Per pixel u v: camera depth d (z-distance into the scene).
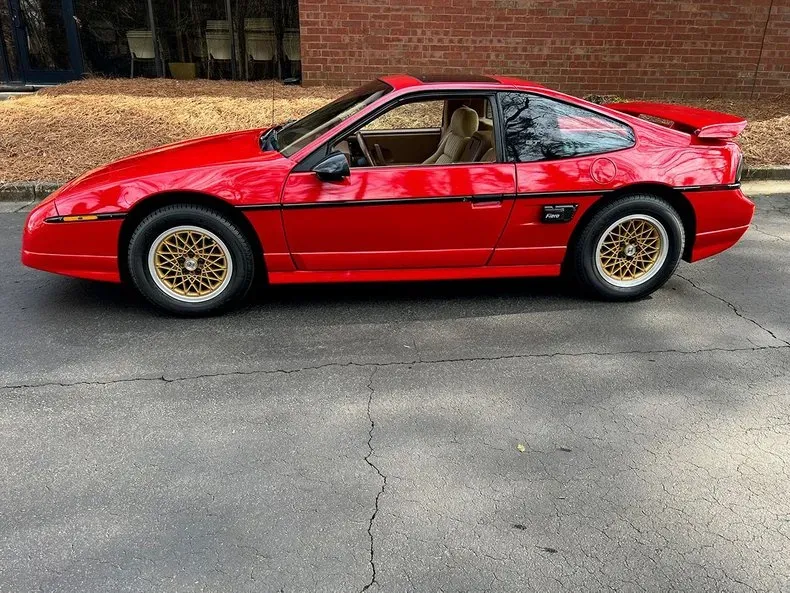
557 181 3.88
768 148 7.88
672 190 3.99
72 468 2.59
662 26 9.26
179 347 3.59
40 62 10.27
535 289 4.48
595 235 4.04
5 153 7.13
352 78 9.26
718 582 2.08
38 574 2.08
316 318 3.99
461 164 3.82
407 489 2.49
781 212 6.36
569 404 3.08
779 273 4.82
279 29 10.27
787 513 2.38
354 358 3.49
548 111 3.95
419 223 3.83
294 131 4.17
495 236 3.95
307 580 2.07
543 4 9.02
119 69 10.45
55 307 4.09
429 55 9.18
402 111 4.47
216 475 2.56
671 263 4.17
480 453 2.71
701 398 3.14
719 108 9.25
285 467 2.61
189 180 3.65
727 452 2.73
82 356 3.47
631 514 2.38
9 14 9.90
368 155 4.24
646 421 2.95
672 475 2.59
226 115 8.05
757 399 3.13
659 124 4.46
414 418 2.95
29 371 3.31
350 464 2.63
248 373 3.32
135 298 4.25
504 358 3.51
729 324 3.95
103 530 2.27
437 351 3.58
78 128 7.64
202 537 2.24
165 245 3.76
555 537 2.26
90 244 3.71
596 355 3.55
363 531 2.28
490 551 2.20
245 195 3.65
